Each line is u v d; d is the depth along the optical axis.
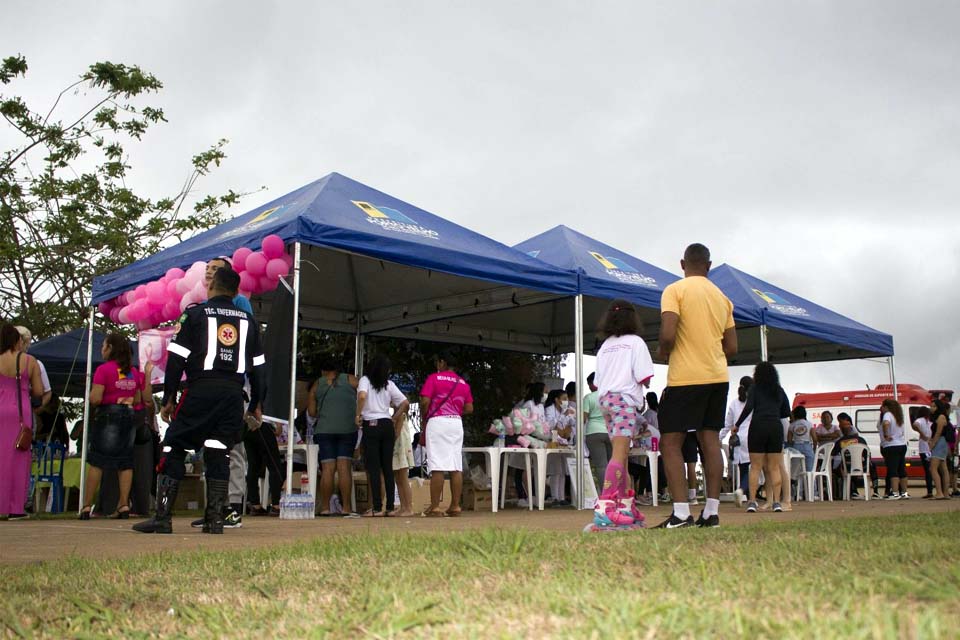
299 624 2.20
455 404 9.98
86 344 13.63
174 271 9.83
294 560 3.66
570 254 12.05
